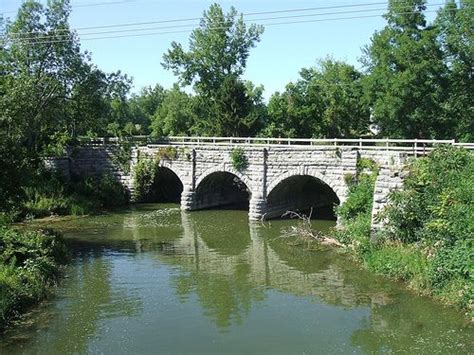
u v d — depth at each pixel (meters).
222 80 68.88
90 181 51.69
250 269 29.98
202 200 50.66
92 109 53.62
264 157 44.22
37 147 49.38
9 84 43.09
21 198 35.75
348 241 33.31
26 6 50.88
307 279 27.78
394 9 51.53
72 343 19.83
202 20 68.50
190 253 33.84
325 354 18.89
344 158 40.12
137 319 22.22
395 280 26.53
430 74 50.69
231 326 21.50
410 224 28.72
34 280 24.91
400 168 31.44
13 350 19.19
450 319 21.42
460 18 51.81
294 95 66.75
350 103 64.44
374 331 20.75
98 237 38.38
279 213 46.81
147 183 52.25
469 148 33.72
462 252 23.66
